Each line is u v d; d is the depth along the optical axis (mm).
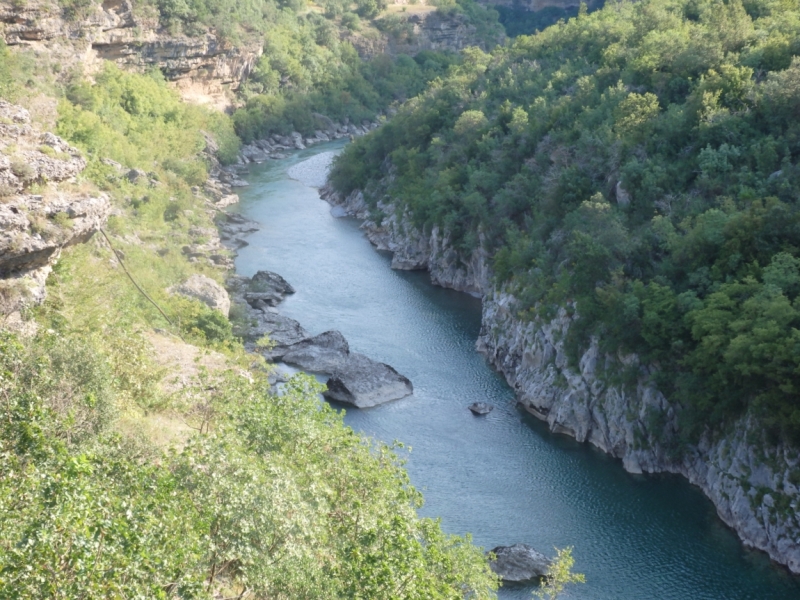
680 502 56219
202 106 159250
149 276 73688
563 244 75438
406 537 32375
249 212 125688
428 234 102688
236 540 29203
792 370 50344
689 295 60219
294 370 74250
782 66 81750
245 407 40312
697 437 58594
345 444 39812
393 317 88062
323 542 32625
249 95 176000
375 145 130750
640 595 47438
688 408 58938
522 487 57844
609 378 63219
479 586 37062
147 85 140625
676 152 77562
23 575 21719
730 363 53438
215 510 29297
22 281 42062
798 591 47812
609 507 55656
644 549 51438
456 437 64438
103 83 131750
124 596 23156
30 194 43000
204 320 70188
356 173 129750
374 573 29281
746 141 73750
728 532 53094
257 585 29109
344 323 85938
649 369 61688
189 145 134625
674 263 64500
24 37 119625
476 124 107562
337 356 75812
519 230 87625
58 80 121562
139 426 38406
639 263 67250
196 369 52156
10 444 27844
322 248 110375
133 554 24078
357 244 112625
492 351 78062
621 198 76062
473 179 96062
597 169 81188
